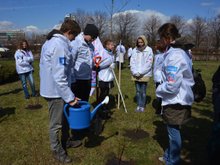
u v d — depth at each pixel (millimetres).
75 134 4527
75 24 3635
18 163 3914
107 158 4074
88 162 3943
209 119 6004
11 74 11570
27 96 7961
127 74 13953
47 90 3547
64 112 3646
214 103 3117
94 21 31922
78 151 4266
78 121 3572
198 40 46219
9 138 4809
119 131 5164
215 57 34125
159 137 4902
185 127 5449
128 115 6180
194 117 6152
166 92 3244
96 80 5367
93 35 4273
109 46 6137
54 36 3477
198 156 4176
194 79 3484
